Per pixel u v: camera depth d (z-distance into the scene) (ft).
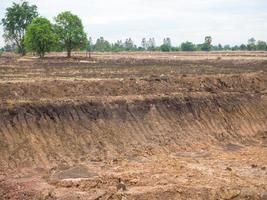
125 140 98.02
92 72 142.61
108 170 84.43
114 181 77.41
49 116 95.30
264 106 123.65
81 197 70.33
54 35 235.81
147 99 109.09
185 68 169.58
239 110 118.73
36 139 89.92
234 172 84.69
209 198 71.87
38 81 109.70
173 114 108.99
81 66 169.68
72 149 91.45
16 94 100.73
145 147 97.66
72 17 239.30
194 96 116.06
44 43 234.17
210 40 441.68
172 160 91.91
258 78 137.28
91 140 94.89
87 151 92.22
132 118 103.30
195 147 101.65
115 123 100.63
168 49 434.71
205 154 97.81
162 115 107.34
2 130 88.63
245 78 135.13
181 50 441.68
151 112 106.63
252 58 232.32
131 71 149.69
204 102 115.65
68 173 82.64
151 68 165.99
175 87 120.47
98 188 74.64
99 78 123.44
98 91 109.91
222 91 123.95
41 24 237.45
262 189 75.72
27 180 78.43
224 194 72.90
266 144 107.86
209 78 128.88
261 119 119.44
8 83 104.37
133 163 89.10
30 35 234.79
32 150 87.61
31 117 93.15
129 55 302.66
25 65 171.42
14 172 81.87
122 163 88.79
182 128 106.63
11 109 92.58
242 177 81.82
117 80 116.47
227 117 115.24
